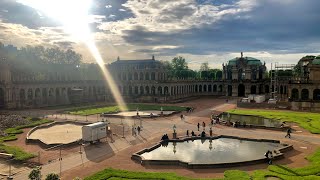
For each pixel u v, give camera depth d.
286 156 50.84
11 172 43.16
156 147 57.22
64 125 84.38
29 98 131.00
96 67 190.12
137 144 59.56
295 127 78.25
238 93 196.38
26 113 105.81
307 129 74.56
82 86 159.75
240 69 196.00
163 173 41.59
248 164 46.19
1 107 120.12
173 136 64.69
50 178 33.75
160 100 157.38
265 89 192.25
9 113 105.50
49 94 141.12
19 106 124.69
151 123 85.19
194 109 120.50
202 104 142.38
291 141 62.00
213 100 166.25
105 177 40.06
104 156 51.25
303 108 116.25
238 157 50.22
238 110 115.56
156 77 172.12
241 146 58.56
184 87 186.00
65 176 41.06
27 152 53.38
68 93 150.62
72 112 109.81
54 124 85.25
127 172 42.06
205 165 44.75
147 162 46.81
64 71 164.75
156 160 46.69
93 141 59.66
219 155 51.66
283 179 39.09
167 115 100.44
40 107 126.94
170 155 51.88
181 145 59.59
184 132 71.75
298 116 95.81
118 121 89.12
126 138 65.12
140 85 171.38
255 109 120.00
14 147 56.31
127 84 174.00
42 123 84.75
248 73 192.62
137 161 48.47
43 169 44.19
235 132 71.62
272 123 86.12
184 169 44.38
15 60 140.00
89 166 45.75
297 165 45.62
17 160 48.25
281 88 172.88
